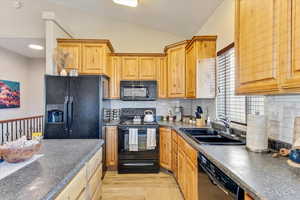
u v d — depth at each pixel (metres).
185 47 3.54
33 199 0.84
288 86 1.05
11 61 5.02
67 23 4.32
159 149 3.67
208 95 2.95
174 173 3.26
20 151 1.30
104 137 3.42
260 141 1.57
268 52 1.22
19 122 4.58
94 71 3.52
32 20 3.96
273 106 1.72
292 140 1.46
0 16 3.95
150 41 4.46
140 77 4.07
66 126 3.02
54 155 1.51
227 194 1.19
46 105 3.03
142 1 3.25
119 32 4.43
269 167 1.19
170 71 3.89
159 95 4.10
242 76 1.58
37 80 5.73
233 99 2.54
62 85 3.05
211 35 3.11
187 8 3.13
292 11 1.02
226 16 2.61
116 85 4.05
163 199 2.60
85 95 3.07
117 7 3.78
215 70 2.96
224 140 2.36
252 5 1.42
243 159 1.36
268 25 1.22
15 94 5.18
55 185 0.98
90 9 4.21
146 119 3.96
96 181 1.86
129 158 3.55
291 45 1.03
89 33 4.38
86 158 1.47
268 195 0.83
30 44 4.39
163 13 3.55
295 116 1.45
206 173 1.58
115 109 4.34
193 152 1.98
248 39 1.48
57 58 3.18
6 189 0.93
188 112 4.36
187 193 2.25
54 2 4.20
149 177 3.36
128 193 2.77
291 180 1.00
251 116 1.62
